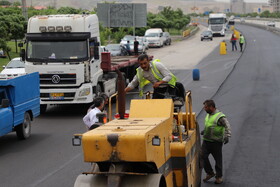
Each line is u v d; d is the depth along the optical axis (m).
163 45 88.38
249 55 60.59
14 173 14.88
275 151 16.70
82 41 24.77
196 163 12.09
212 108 13.18
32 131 21.55
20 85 19.41
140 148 8.47
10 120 18.45
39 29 24.75
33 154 17.28
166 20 128.00
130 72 33.19
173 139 10.54
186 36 121.62
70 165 15.70
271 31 134.25
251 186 13.07
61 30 24.64
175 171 10.26
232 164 15.29
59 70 24.69
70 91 24.77
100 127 9.33
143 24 76.12
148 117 10.30
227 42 93.06
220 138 13.15
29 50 24.91
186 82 36.19
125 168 8.89
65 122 23.52
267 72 41.50
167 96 11.53
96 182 9.15
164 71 11.57
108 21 77.69
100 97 14.27
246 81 35.84
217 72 42.66
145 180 8.85
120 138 8.52
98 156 8.66
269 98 28.11
